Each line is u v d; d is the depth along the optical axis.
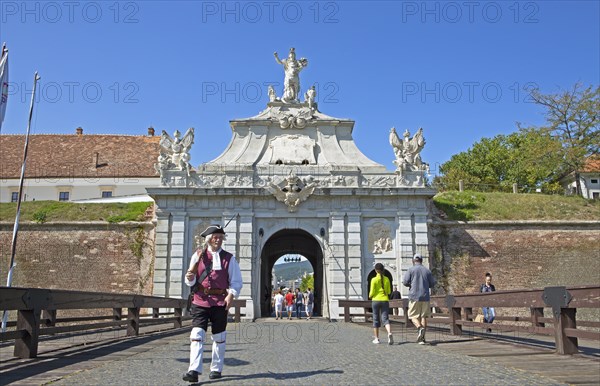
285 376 8.21
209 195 31.55
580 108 42.16
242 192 31.47
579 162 43.16
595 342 14.54
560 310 10.28
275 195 31.69
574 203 35.22
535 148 44.12
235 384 7.52
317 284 38.03
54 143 49.62
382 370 8.81
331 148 33.47
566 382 7.48
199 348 7.70
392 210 32.09
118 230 32.72
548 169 43.78
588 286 9.48
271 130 33.81
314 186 31.80
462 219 33.66
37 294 10.12
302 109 34.34
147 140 50.72
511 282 32.47
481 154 69.38
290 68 34.84
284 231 34.59
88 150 49.22
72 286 31.91
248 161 32.97
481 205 34.69
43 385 7.29
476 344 12.92
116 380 7.79
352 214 31.91
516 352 10.95
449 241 33.03
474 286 32.38
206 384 7.54
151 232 32.59
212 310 7.94
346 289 31.11
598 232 33.34
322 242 31.84
